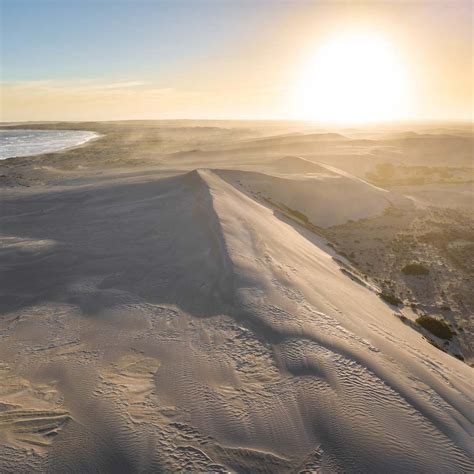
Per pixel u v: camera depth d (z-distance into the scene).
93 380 8.09
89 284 14.14
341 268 20.36
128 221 23.70
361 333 10.49
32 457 6.02
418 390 8.15
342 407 7.12
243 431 6.51
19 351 9.57
